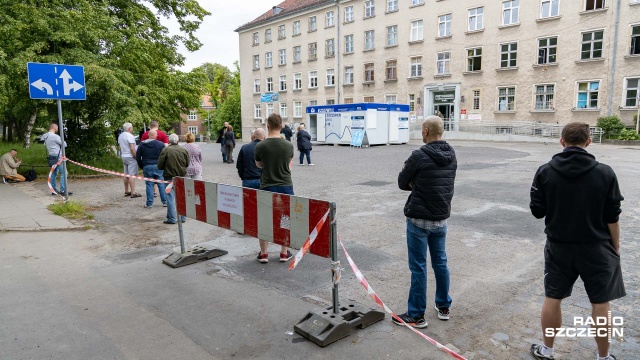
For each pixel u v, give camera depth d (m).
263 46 50.16
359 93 41.09
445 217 3.75
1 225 7.37
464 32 33.66
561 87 29.45
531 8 30.28
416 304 3.83
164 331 3.82
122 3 17.38
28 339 3.68
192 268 5.49
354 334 3.75
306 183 12.38
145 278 5.13
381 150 23.61
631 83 26.83
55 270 5.41
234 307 4.30
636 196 9.14
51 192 10.77
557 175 2.99
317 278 5.07
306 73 45.66
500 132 31.78
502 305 4.27
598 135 26.00
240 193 4.80
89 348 3.53
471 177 12.49
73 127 14.98
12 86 12.63
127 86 13.95
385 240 6.59
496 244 6.23
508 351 3.43
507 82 31.89
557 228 3.03
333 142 28.19
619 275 3.02
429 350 3.47
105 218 8.31
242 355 3.42
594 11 27.53
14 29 12.04
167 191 7.25
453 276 5.05
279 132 5.59
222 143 18.52
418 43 36.47
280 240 4.34
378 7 38.91
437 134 3.78
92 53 13.70
